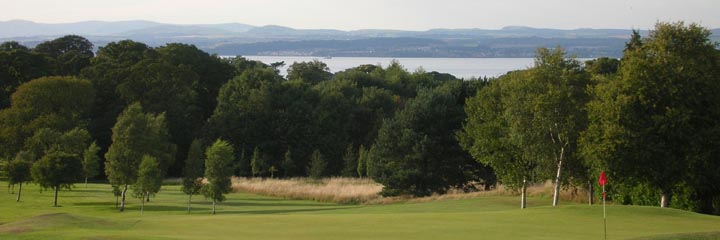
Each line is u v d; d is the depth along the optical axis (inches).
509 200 1727.4
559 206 1131.9
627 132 1286.9
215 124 3154.5
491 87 1680.6
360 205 1839.3
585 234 852.6
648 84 1289.4
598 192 1604.3
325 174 2967.5
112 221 991.0
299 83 3523.6
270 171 3002.0
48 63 3245.6
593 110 1365.7
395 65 5157.5
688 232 811.4
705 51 1322.6
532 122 1472.7
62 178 1756.9
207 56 3786.9
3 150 2566.4
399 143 2134.6
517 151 1569.9
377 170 2101.4
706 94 1289.4
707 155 1267.2
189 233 871.7
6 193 2028.8
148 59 3107.8
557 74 1467.8
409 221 1002.1
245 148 3132.4
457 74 6796.3
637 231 877.8
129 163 1771.7
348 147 3100.4
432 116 2165.4
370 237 832.9
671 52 1320.1
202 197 2041.1
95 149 2277.3
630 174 1327.5
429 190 2103.8
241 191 2174.0
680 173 1299.2
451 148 2154.3
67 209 1678.2
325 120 3316.9
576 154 1473.9
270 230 903.7
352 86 3941.9
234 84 3339.1
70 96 2733.8
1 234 840.3
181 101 3157.0
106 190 2247.8
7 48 3681.1
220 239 806.5
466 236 837.2
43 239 789.9
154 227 933.2
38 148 2375.7
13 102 2672.2
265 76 3462.1
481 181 2241.6
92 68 3181.6
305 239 816.3
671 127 1272.1
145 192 1678.2
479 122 1681.8
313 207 1728.6
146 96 3029.0
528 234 852.0
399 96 4168.3
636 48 1387.8
